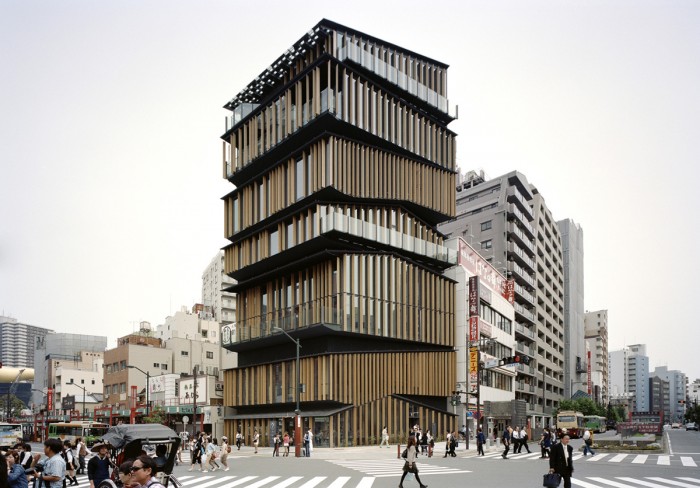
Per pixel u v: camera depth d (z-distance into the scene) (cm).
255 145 6138
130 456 1412
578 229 15675
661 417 5944
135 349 9669
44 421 8650
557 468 1577
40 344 17100
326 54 5269
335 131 5428
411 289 5622
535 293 10762
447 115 6438
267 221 5919
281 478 2592
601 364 17950
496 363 4416
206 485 2366
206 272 13500
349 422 4975
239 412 6166
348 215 5250
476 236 10169
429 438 4012
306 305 5334
